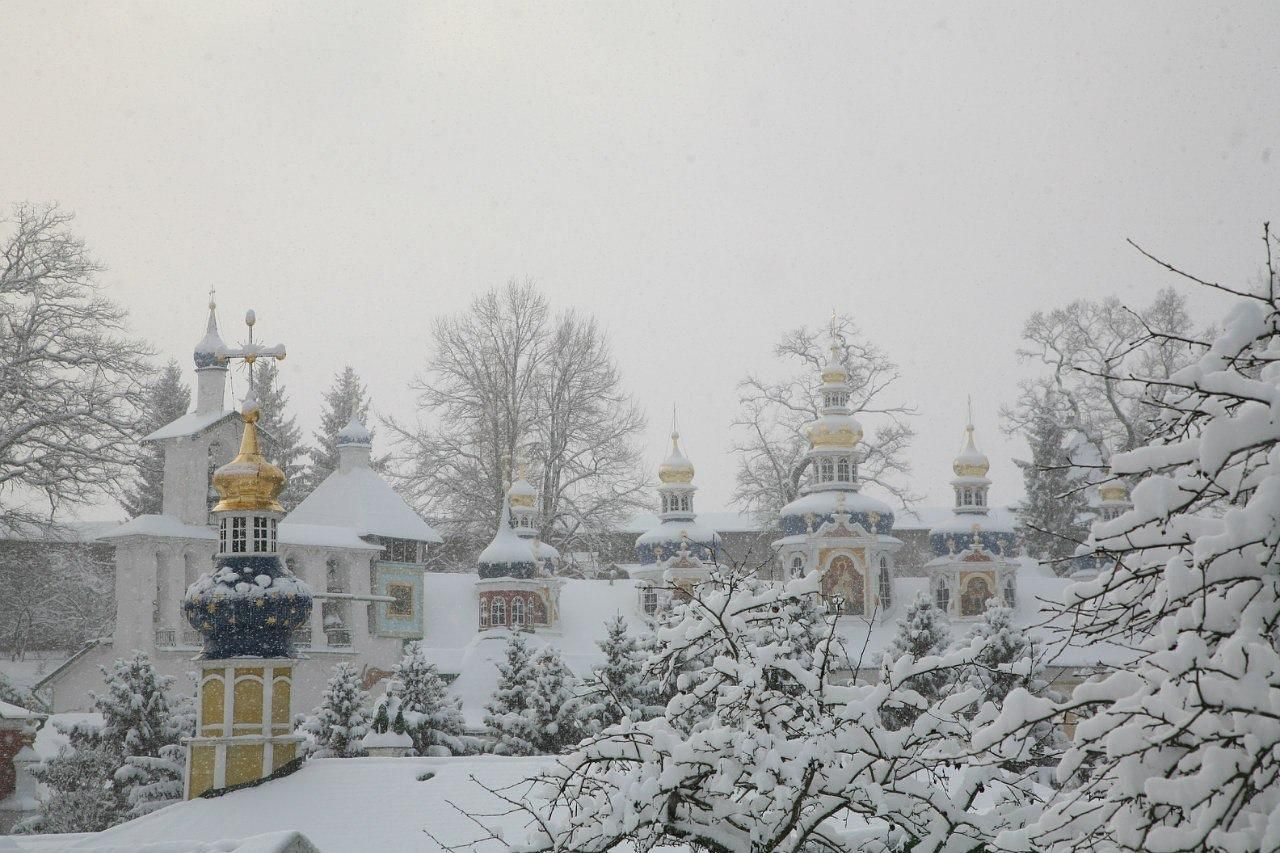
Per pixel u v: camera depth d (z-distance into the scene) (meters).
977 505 81.06
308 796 32.94
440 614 74.94
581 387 84.88
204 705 34.97
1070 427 77.56
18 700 67.62
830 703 15.03
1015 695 12.17
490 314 84.62
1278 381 11.71
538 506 83.88
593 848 14.73
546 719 50.19
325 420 113.50
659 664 16.55
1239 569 10.81
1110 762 11.36
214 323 69.94
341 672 50.44
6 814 47.91
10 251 64.94
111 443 65.38
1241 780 10.32
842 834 17.06
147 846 20.98
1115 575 11.95
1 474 63.78
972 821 14.60
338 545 70.12
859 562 77.62
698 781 15.12
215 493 68.62
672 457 81.19
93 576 74.00
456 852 29.48
